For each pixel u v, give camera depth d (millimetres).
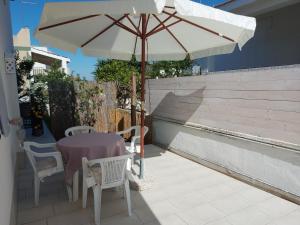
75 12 2402
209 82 4273
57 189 3559
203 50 4172
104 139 3428
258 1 5910
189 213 2939
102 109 6543
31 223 2744
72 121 6457
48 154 3162
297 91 2924
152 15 3531
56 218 2840
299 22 5859
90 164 2865
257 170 3557
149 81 6238
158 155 5242
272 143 3238
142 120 3740
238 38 3447
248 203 3148
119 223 2740
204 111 4457
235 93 3775
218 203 3160
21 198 3324
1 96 1855
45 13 2490
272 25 6531
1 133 1851
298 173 3027
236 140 3832
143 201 3219
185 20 3434
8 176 2543
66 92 6414
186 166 4531
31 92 8789
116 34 4020
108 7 2330
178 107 5191
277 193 3305
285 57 6277
